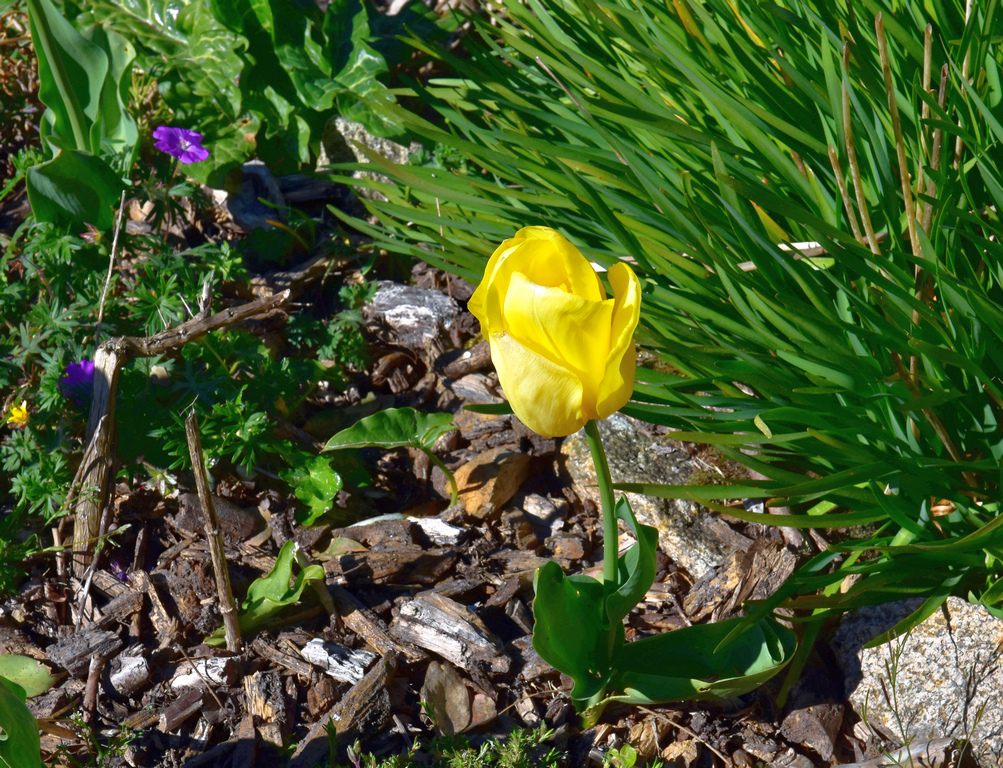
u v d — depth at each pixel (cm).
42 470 145
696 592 143
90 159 153
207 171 164
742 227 140
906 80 146
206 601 144
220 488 149
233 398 150
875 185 144
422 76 183
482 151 151
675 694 135
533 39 163
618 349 126
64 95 154
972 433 140
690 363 144
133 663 141
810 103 150
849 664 140
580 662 135
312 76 167
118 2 168
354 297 159
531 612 144
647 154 148
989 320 135
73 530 146
